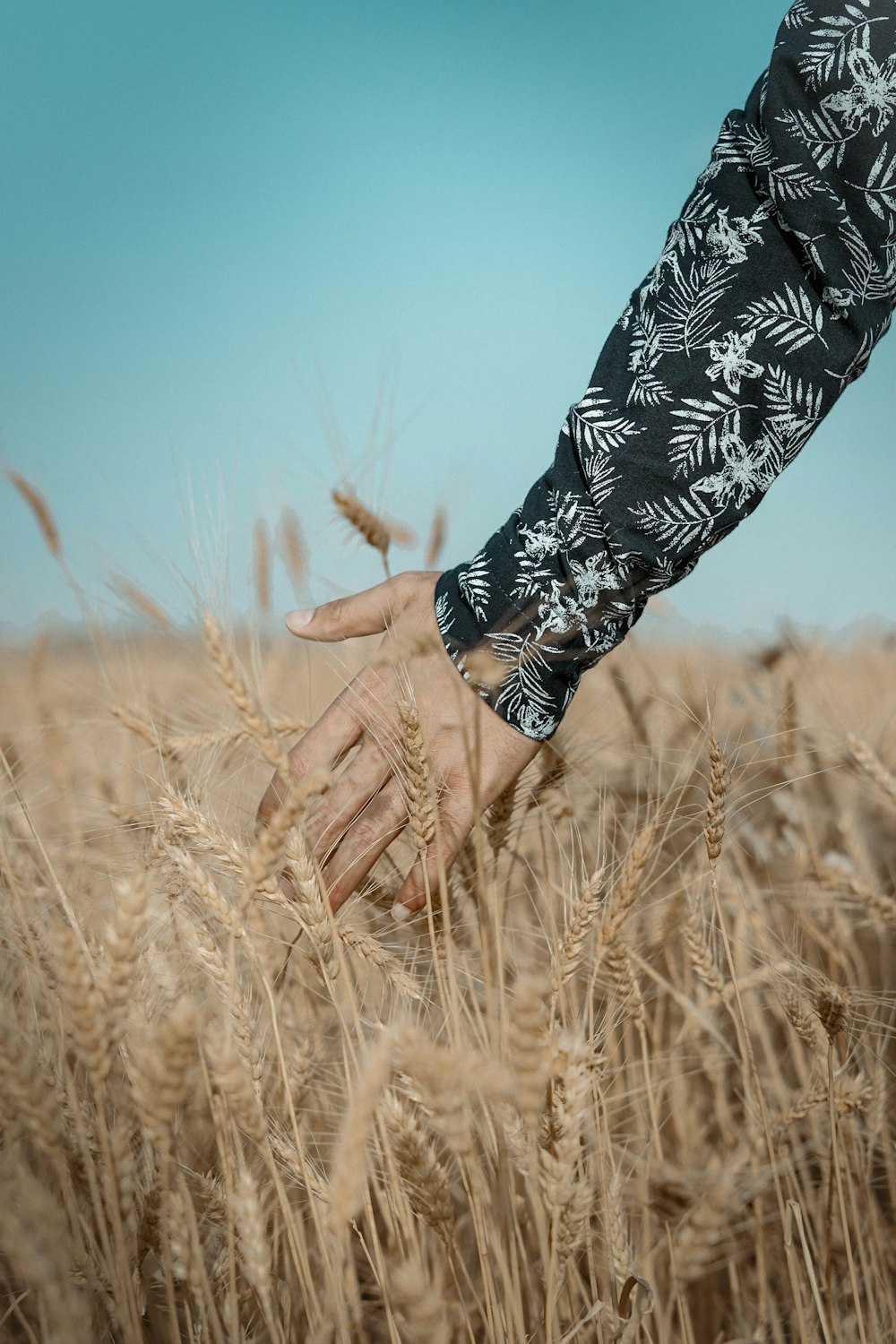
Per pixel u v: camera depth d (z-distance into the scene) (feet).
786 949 4.38
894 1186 4.15
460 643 4.22
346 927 3.84
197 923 3.34
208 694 4.60
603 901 3.29
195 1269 2.66
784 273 4.17
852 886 4.84
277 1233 3.43
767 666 5.81
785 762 5.54
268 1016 3.65
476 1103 3.52
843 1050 3.84
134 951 2.44
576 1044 2.70
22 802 3.71
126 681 4.55
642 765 5.23
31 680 4.75
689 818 4.77
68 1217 2.78
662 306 4.33
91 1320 2.87
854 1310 3.95
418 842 3.41
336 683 5.06
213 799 4.40
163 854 3.56
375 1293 3.45
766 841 5.49
